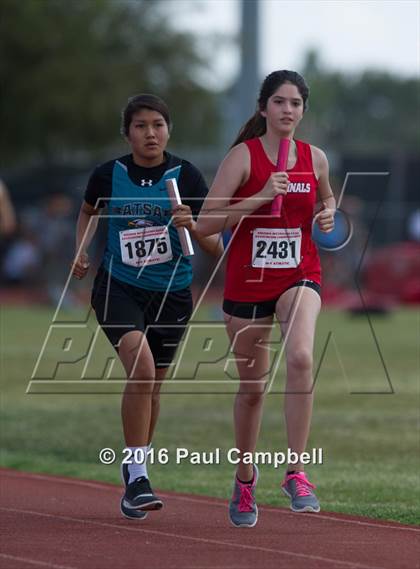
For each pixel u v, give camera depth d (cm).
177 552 1591
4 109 9606
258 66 6284
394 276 7381
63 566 1504
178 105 10319
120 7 10231
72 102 9469
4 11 9456
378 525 1823
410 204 8181
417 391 3541
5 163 10600
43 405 3312
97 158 9894
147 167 1839
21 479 2350
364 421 3025
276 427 2948
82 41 9731
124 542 1666
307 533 1745
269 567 1495
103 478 2367
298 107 1739
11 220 4638
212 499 2098
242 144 1752
